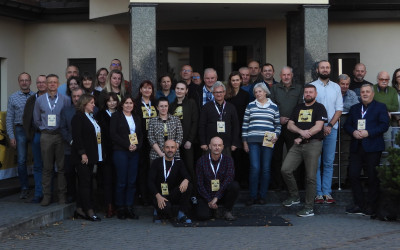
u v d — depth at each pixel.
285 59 13.34
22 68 14.03
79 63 14.13
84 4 13.48
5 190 10.83
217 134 9.49
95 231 8.28
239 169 10.14
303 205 9.67
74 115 9.05
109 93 9.29
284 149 11.31
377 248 7.09
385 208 9.06
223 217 9.27
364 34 13.52
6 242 7.57
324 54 10.57
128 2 11.71
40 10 13.65
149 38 10.27
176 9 11.19
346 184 10.31
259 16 12.51
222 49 13.51
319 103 9.39
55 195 10.48
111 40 13.91
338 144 10.12
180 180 9.16
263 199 9.73
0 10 12.73
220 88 9.51
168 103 9.38
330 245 7.29
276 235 7.95
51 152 9.61
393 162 8.70
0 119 11.05
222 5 10.73
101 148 9.16
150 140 9.27
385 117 9.27
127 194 9.30
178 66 13.65
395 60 13.52
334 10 13.08
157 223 8.94
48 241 7.63
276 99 9.89
